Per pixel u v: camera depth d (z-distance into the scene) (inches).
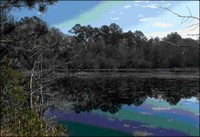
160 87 1381.6
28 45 444.8
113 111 681.0
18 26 421.7
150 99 963.3
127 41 3321.9
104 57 2827.3
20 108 430.6
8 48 432.5
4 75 426.0
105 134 345.7
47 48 467.8
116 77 1989.4
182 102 802.8
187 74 2290.8
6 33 412.2
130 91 1231.5
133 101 920.9
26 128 390.6
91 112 667.4
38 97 478.9
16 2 405.1
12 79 433.4
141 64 2989.7
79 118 560.7
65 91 951.0
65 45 491.8
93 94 1072.8
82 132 402.6
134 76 2096.5
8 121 425.4
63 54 495.5
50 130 435.8
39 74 476.4
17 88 433.4
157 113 541.3
